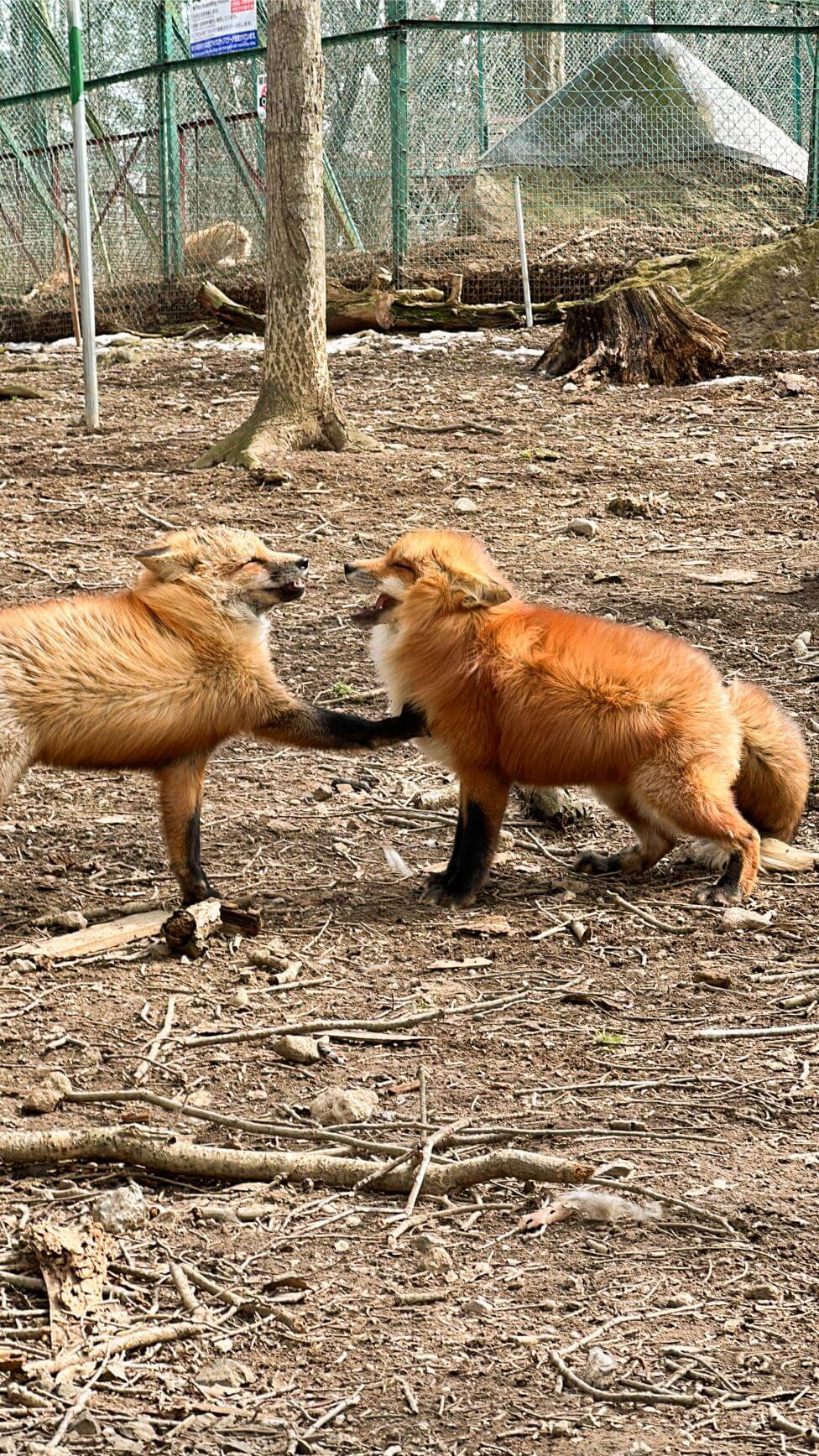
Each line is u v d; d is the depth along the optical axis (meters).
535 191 25.53
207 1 23.33
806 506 12.31
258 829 6.97
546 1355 3.47
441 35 24.50
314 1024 5.06
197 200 25.61
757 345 18.75
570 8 26.61
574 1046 4.97
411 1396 3.34
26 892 6.25
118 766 5.79
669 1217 4.00
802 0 24.98
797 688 8.48
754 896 6.23
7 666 5.38
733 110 26.11
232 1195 4.14
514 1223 4.02
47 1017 5.16
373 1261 3.84
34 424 15.83
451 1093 4.66
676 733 5.98
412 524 11.94
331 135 24.50
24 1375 3.38
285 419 14.09
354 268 23.95
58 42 26.70
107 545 11.34
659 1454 3.16
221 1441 3.20
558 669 5.95
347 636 9.63
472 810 6.18
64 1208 4.04
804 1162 4.25
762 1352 3.47
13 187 26.81
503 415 15.70
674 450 14.22
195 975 5.53
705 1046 4.97
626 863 6.54
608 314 17.42
